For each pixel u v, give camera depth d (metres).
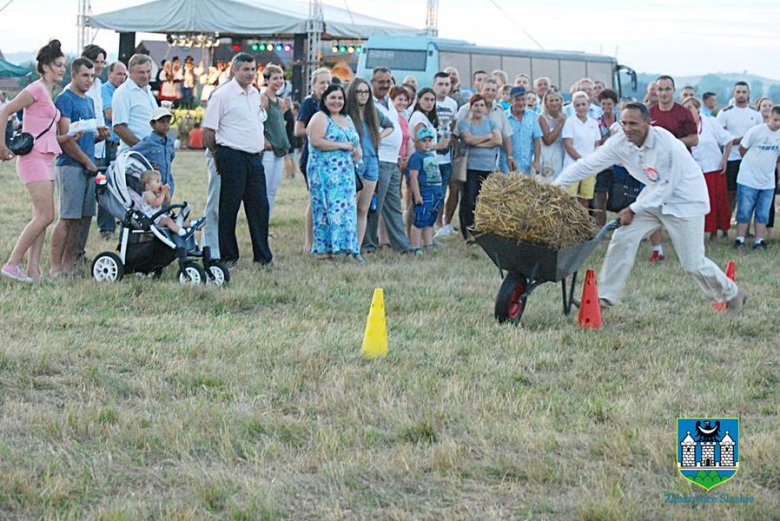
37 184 8.84
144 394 5.93
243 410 5.60
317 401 5.79
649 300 9.30
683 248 8.17
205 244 10.65
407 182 12.26
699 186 8.04
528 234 7.62
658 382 6.50
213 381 6.14
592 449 5.17
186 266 9.12
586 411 5.80
